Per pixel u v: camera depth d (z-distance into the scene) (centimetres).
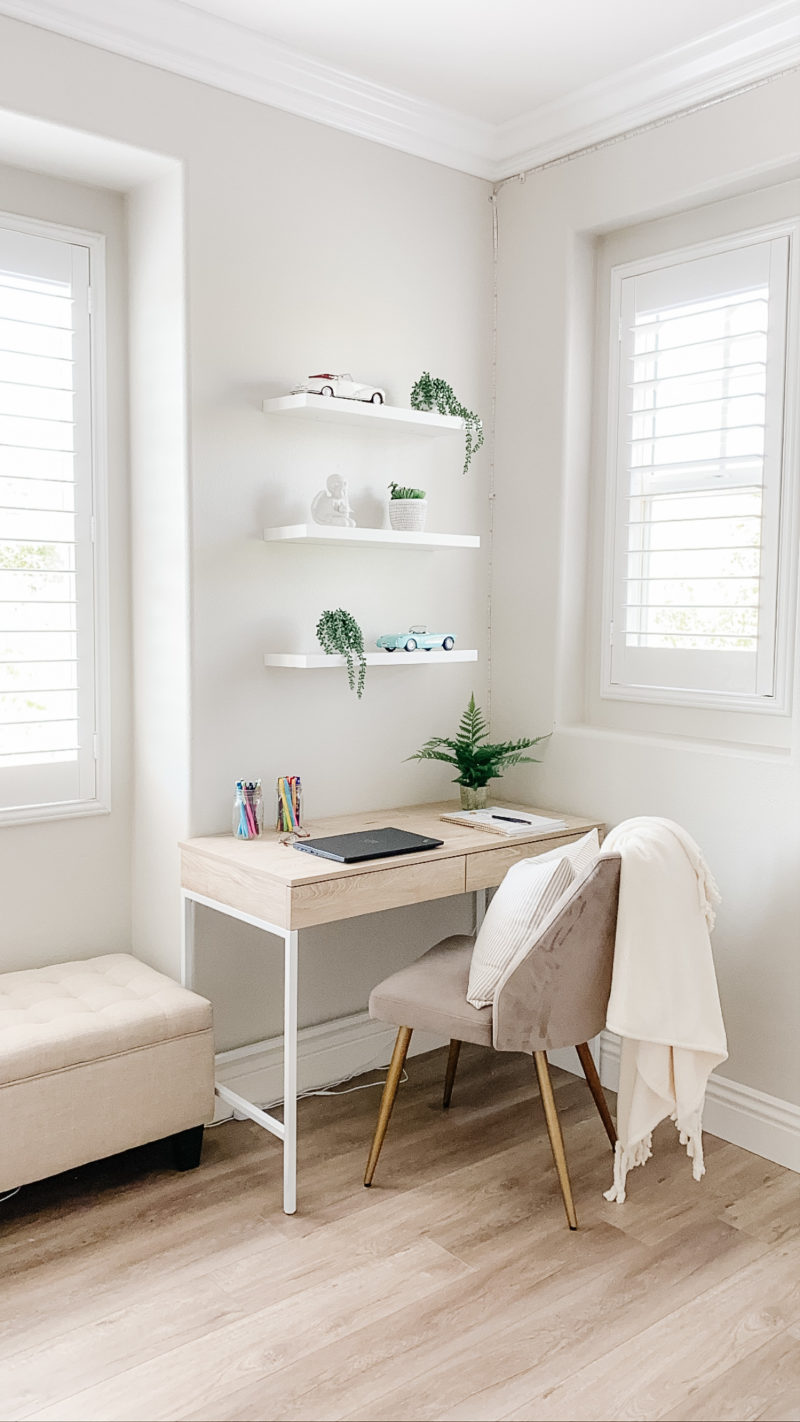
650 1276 224
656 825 247
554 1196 254
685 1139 245
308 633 303
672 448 308
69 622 288
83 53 249
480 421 324
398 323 318
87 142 256
